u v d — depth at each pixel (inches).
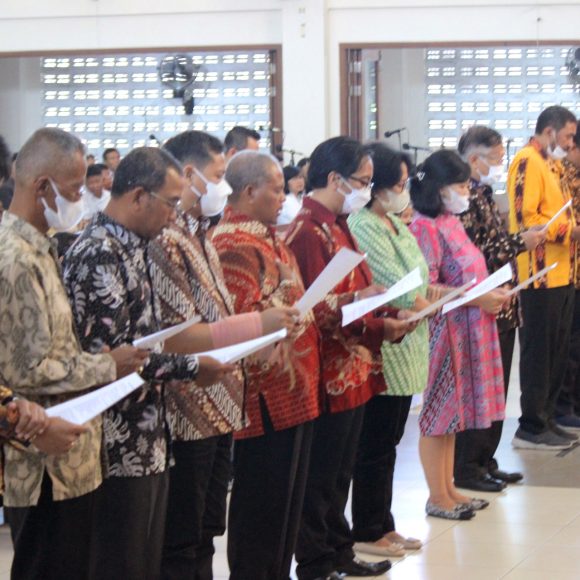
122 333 132.0
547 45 534.6
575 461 281.7
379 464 205.8
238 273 159.2
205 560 171.3
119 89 590.6
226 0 543.2
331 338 176.7
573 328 321.4
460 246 227.5
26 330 119.9
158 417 136.2
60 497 124.3
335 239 180.7
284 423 161.2
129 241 136.1
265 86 564.4
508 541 217.6
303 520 183.0
